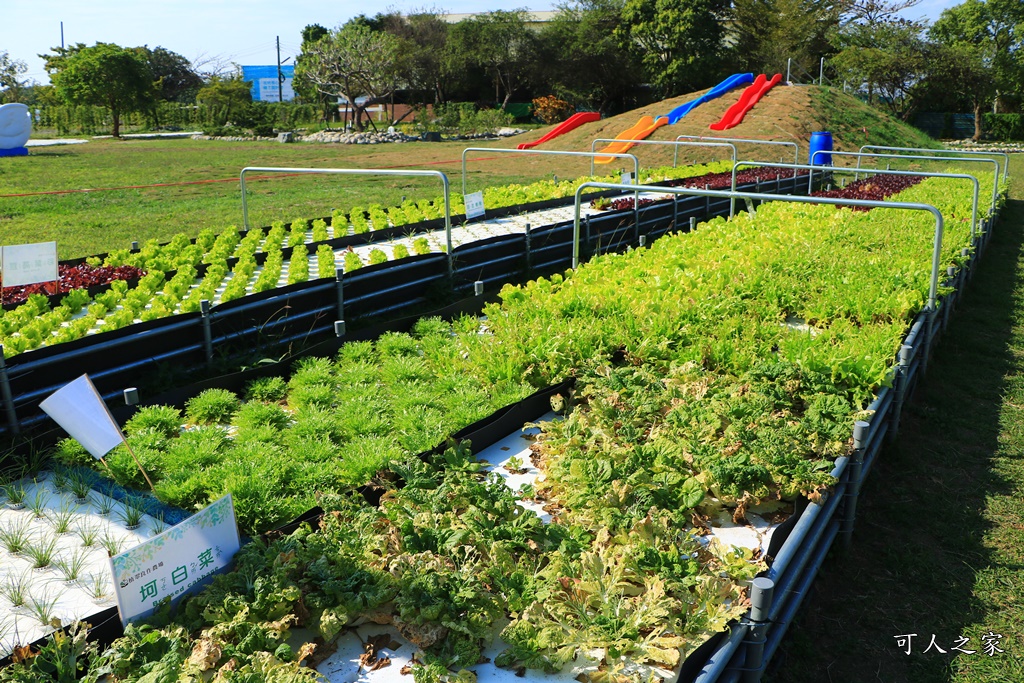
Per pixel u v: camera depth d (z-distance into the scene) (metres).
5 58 68.56
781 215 12.93
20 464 5.06
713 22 50.94
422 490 4.40
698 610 3.46
